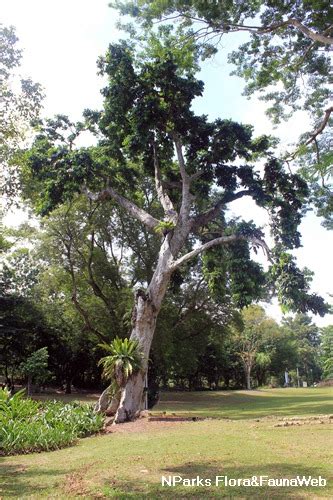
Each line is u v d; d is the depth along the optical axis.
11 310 27.08
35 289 29.44
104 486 5.80
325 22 13.98
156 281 16.72
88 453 8.58
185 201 18.41
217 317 28.94
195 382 49.00
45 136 20.52
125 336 25.00
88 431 12.12
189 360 29.56
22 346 27.52
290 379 65.56
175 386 49.59
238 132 18.77
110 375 15.45
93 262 25.97
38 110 12.19
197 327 28.92
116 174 20.61
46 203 19.16
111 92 18.08
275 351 55.47
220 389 50.81
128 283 27.97
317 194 20.02
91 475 6.51
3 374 31.03
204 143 19.66
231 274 18.98
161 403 25.66
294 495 5.18
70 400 24.08
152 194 25.70
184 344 28.67
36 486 6.01
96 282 26.36
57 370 31.78
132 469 6.80
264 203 18.53
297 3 14.30
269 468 6.55
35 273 30.45
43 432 9.97
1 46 11.05
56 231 24.03
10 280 28.53
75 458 8.07
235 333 44.81
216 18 15.24
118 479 6.18
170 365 28.81
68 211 23.03
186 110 18.61
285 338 57.72
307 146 18.16
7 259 29.70
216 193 24.47
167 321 25.12
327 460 7.03
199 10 15.01
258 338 51.66
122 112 18.80
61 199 19.55
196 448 8.45
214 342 33.72
